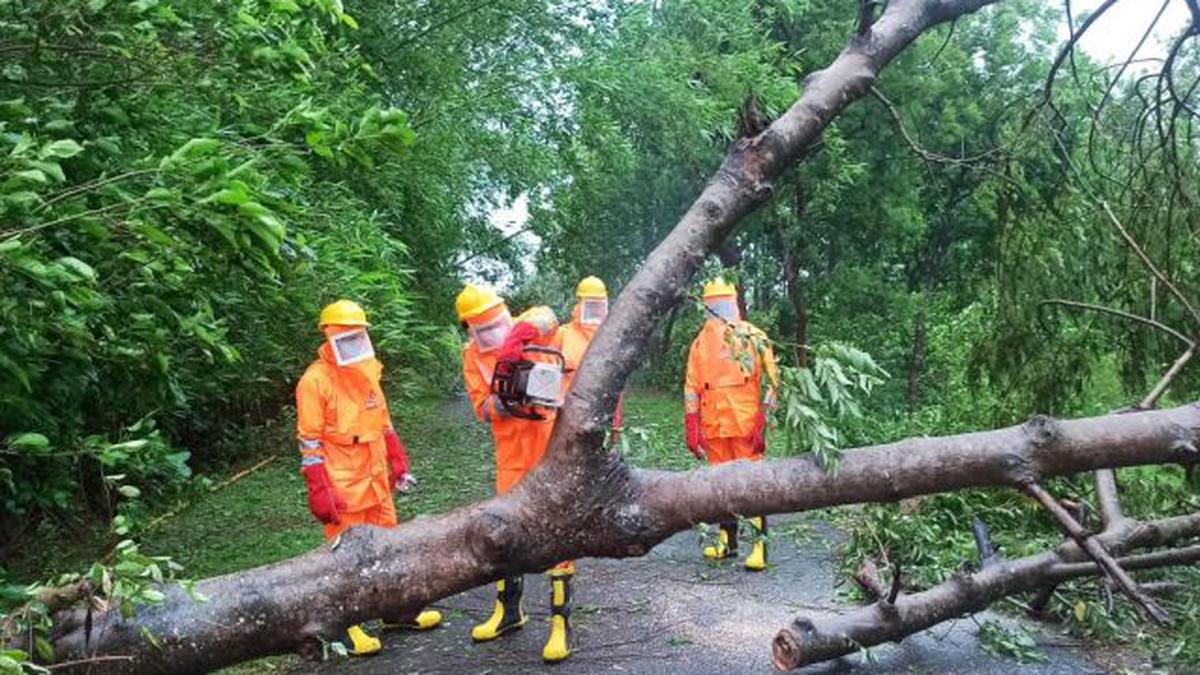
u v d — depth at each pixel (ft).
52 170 7.37
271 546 24.34
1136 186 20.21
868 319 50.26
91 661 8.54
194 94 11.92
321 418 16.94
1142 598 10.93
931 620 14.73
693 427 21.77
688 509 10.44
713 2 39.91
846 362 11.69
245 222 8.16
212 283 10.04
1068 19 16.74
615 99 36.63
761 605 18.83
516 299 54.75
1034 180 20.17
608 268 61.82
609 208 57.47
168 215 8.23
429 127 30.91
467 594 20.16
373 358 17.62
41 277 7.51
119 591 8.04
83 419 14.23
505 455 17.15
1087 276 19.83
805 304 52.19
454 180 32.01
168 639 9.05
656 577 20.85
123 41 9.41
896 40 12.05
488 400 16.85
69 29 8.98
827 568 21.13
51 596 8.75
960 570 15.17
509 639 17.44
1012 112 23.24
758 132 11.19
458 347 23.07
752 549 21.15
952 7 12.57
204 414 32.48
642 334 10.41
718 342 21.44
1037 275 19.65
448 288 37.88
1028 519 20.29
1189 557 15.39
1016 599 17.84
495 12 34.88
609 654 16.47
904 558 18.24
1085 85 22.15
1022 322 20.03
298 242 12.03
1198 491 19.42
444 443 40.14
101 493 21.22
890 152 48.01
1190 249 19.04
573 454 10.02
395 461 18.75
